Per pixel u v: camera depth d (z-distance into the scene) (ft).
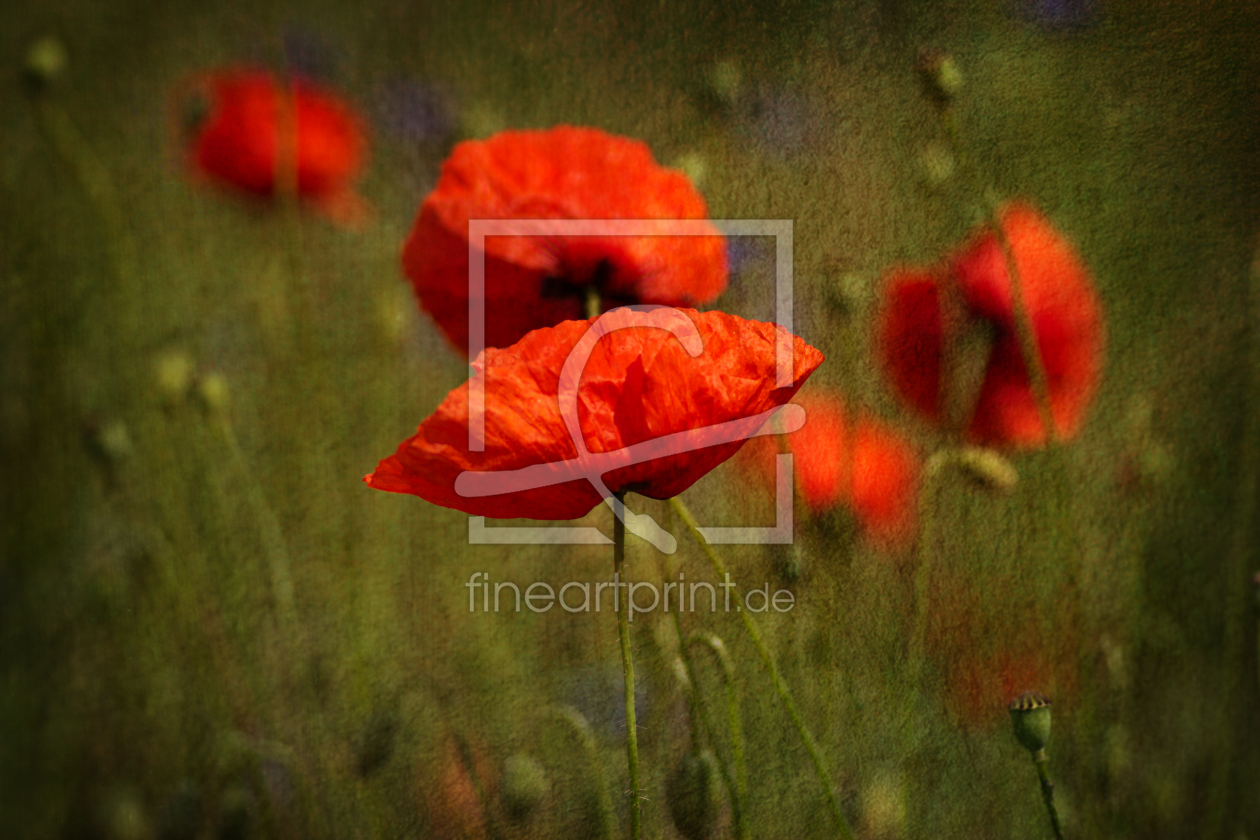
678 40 7.98
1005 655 7.96
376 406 8.10
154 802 8.06
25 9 8.12
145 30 8.12
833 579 7.94
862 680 7.93
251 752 8.02
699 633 7.93
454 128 8.07
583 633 7.97
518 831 7.95
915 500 7.95
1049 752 7.97
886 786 7.93
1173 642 8.01
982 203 7.95
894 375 7.95
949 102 7.93
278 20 8.10
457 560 8.00
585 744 7.93
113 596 8.09
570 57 8.01
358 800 8.00
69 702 8.09
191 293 8.11
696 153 7.97
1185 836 8.00
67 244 8.13
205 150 8.11
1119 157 8.00
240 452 8.09
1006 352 7.96
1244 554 8.02
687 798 7.89
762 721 7.93
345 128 8.09
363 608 8.02
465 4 8.04
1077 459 7.99
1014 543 7.96
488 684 7.98
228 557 8.07
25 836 8.08
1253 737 8.02
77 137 8.12
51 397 8.13
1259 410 8.00
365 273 8.11
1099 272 7.99
